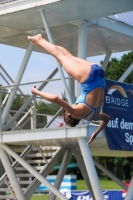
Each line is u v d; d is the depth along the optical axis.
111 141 34.97
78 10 35.84
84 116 15.36
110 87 34.03
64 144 41.41
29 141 37.72
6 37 44.19
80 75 15.26
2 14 36.91
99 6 35.06
